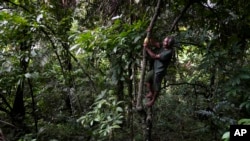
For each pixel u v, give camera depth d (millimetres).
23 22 4945
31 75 4992
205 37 5000
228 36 5051
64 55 5965
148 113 4148
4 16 4922
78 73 6312
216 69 4840
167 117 6922
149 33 3777
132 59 4375
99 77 5832
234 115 5293
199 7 5141
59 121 6688
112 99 4801
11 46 5531
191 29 5273
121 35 4125
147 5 4961
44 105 6926
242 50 5141
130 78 4672
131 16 5172
